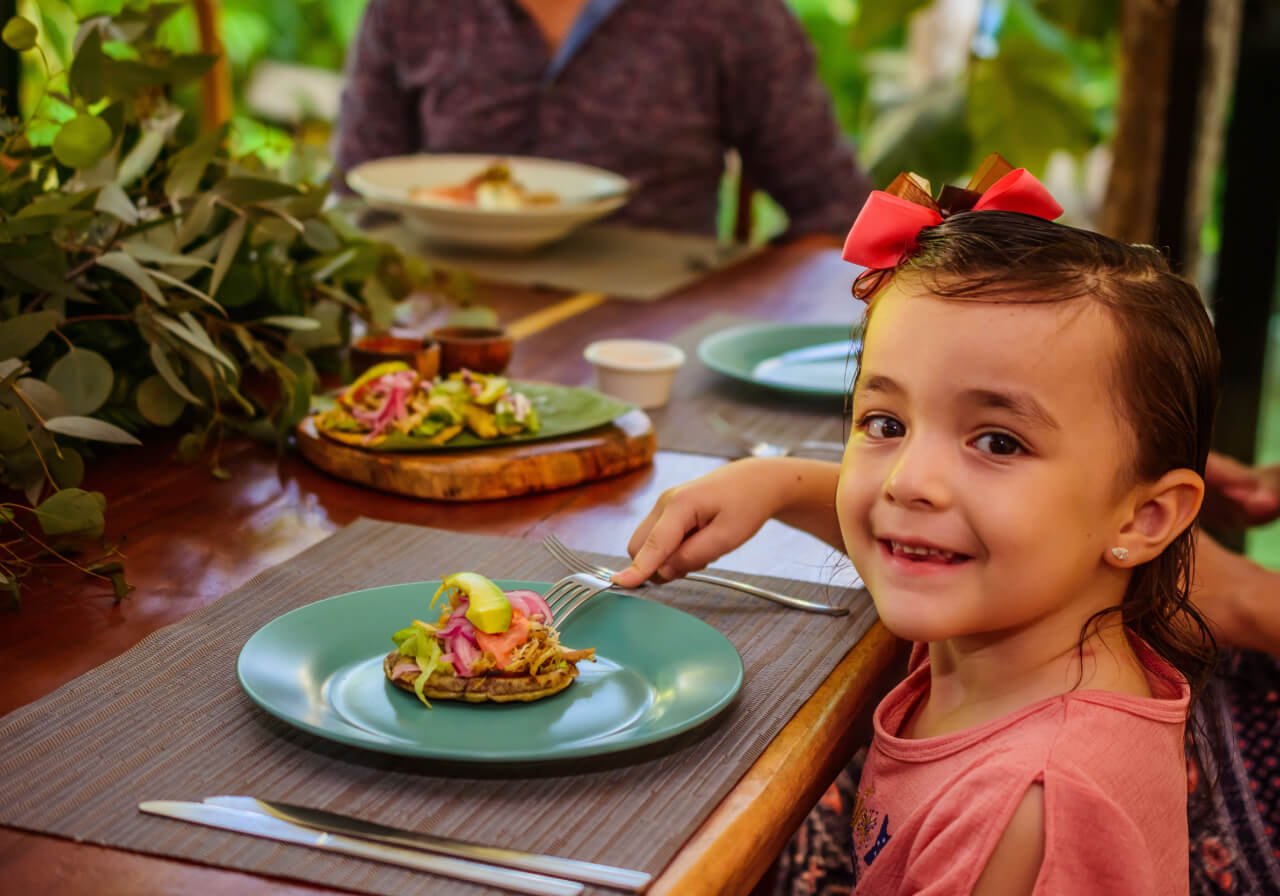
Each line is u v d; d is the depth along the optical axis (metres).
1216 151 2.72
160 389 1.38
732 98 3.08
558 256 2.40
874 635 1.07
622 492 1.37
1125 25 2.67
